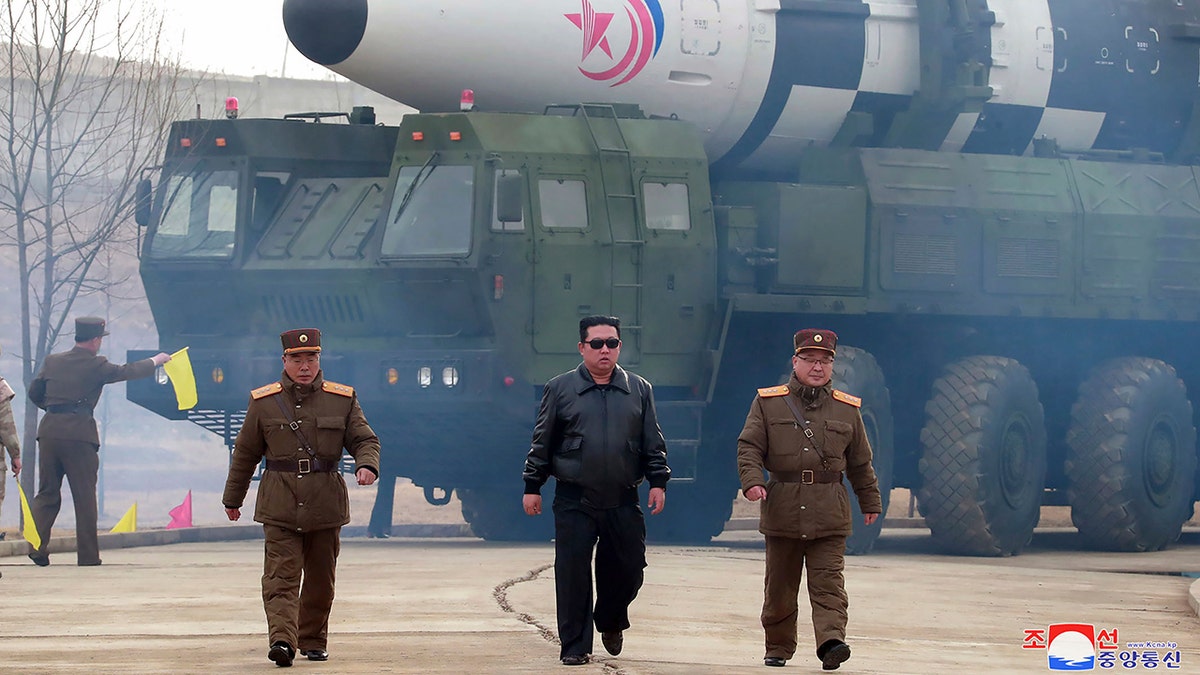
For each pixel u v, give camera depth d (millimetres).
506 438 56375
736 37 61031
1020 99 66938
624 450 28750
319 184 58531
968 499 60719
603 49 58281
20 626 33375
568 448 28750
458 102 58844
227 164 57844
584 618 28375
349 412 29328
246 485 29422
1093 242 65312
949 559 60062
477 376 53188
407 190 54406
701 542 69812
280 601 28016
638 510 29031
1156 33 69375
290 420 28828
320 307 56000
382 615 34906
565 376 29156
